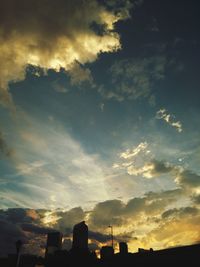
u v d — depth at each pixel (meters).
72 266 34.59
